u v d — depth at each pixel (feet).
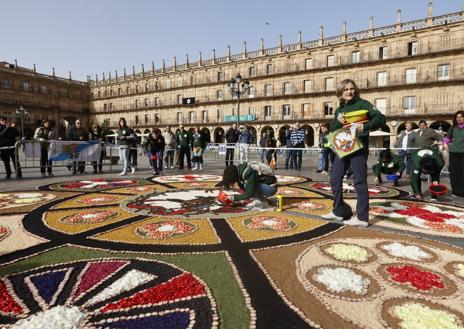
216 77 157.48
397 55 110.42
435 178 19.86
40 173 33.58
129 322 6.03
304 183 26.58
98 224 12.95
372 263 9.20
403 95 108.99
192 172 36.40
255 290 7.43
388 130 112.47
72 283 7.64
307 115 130.31
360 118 12.64
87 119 207.92
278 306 6.73
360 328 6.00
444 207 17.04
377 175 26.55
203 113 161.89
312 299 7.09
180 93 170.19
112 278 7.93
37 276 8.01
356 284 7.79
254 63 145.28
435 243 11.09
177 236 11.39
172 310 6.47
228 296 7.13
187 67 167.32
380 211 15.90
